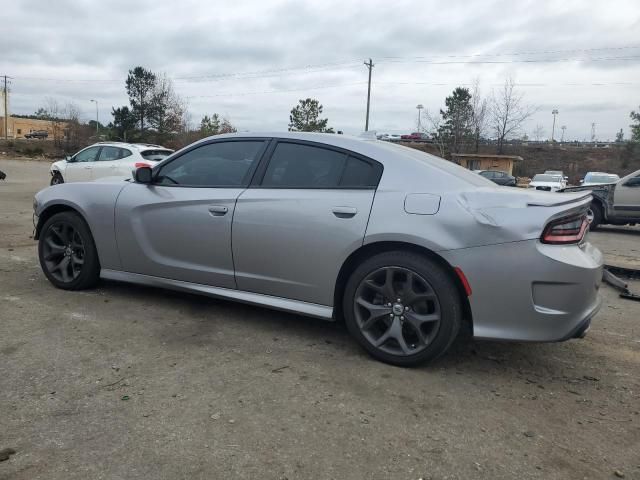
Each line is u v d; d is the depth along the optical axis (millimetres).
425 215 3297
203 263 4086
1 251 6488
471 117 53438
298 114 47188
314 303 3709
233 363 3385
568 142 80625
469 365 3537
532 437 2652
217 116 57312
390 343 3482
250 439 2523
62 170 14305
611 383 3344
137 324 4012
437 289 3252
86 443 2441
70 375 3115
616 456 2514
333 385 3127
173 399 2879
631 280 6641
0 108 84125
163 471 2260
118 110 58906
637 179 12492
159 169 4414
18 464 2266
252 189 3910
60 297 4594
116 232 4438
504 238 3113
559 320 3094
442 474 2312
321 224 3564
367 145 3701
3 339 3607
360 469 2326
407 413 2836
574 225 3195
